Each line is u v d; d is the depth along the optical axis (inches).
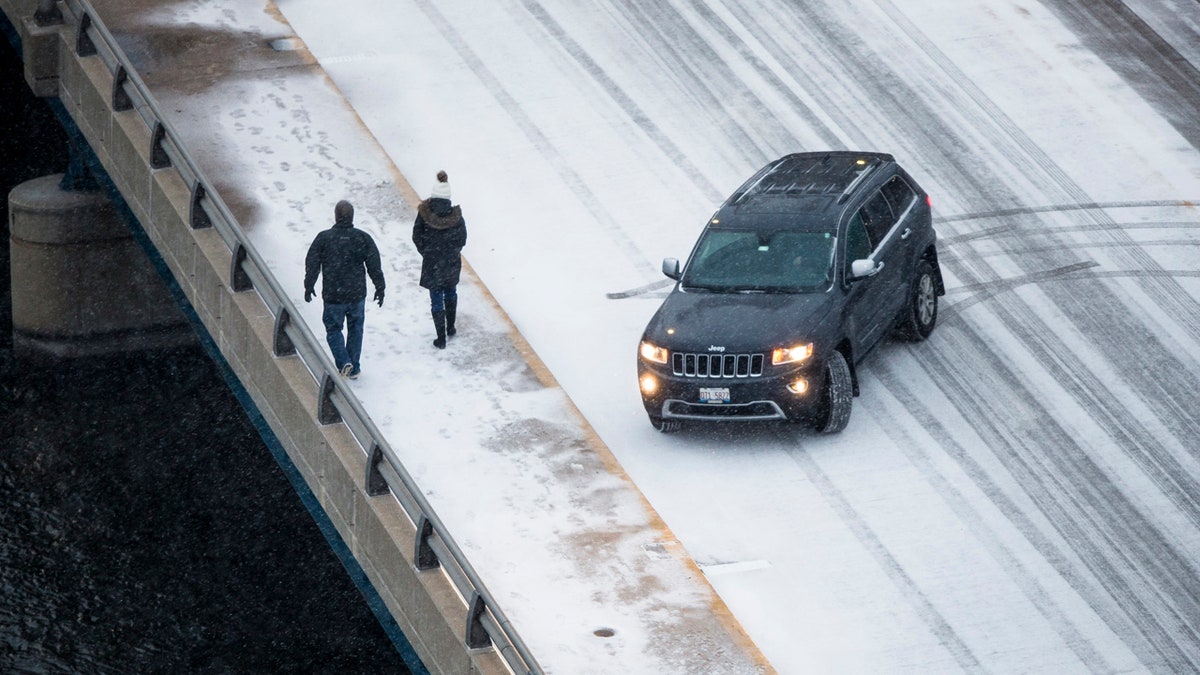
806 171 2726.4
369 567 2208.4
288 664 3164.4
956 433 2493.8
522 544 2178.9
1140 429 2517.2
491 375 2544.3
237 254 2532.0
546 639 2005.4
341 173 3029.0
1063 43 3750.0
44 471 3646.7
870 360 2679.6
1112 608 2144.4
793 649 2052.2
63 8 3218.5
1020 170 3265.3
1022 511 2324.1
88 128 3090.6
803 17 3818.9
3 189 4544.8
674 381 2374.5
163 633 3225.9
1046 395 2593.5
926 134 3376.0
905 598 2149.4
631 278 2903.5
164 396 3882.9
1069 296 2864.2
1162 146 3358.8
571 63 3597.4
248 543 3474.4
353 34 3666.3
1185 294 2876.5
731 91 3508.9
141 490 3612.2
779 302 2425.0
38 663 3112.7
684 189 3169.3
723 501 2326.5
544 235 3026.6
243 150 3063.5
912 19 3826.3
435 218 2492.6
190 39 3447.3
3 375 3946.9
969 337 2746.1
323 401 2299.5
